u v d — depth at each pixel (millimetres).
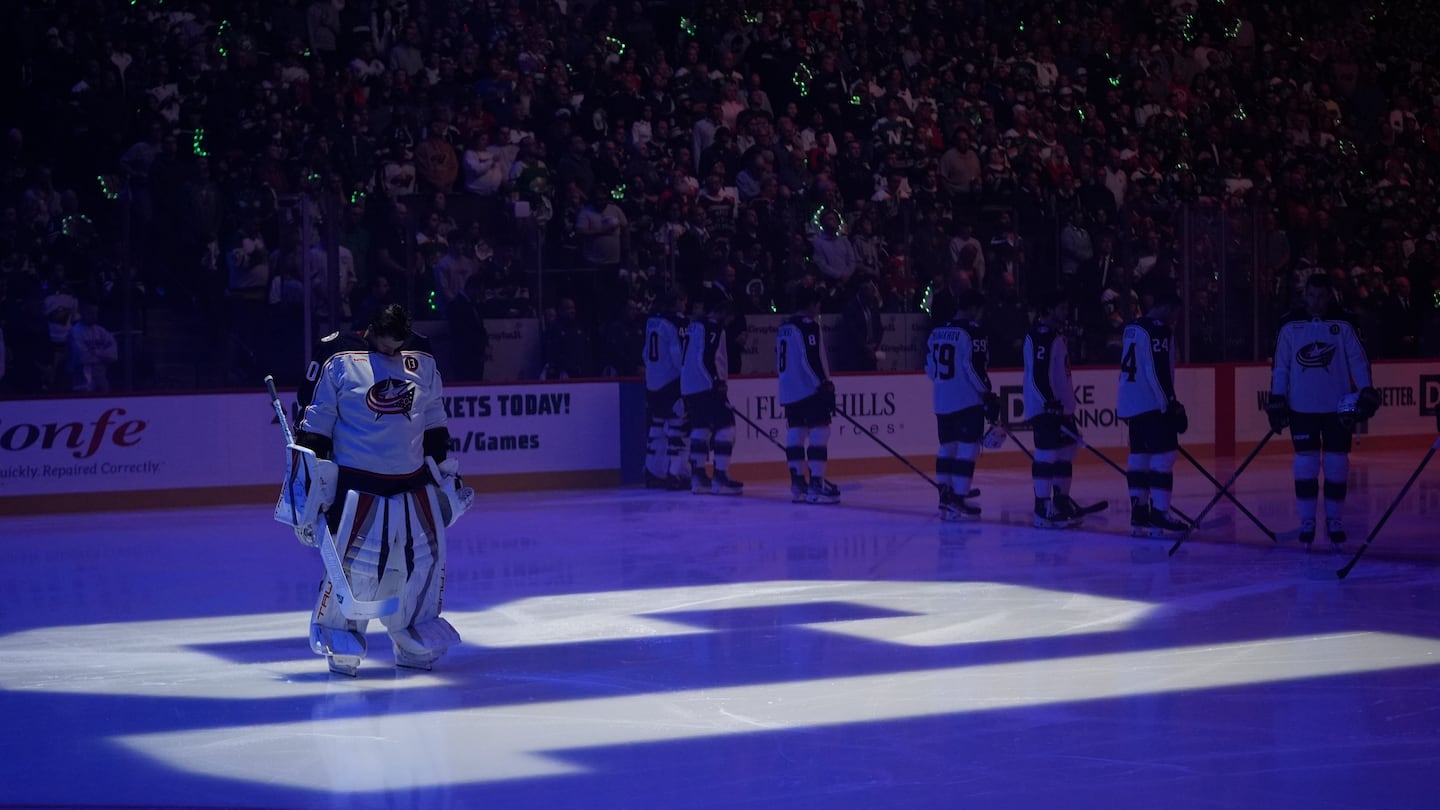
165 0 17766
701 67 19828
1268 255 18953
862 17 21766
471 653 7219
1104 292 17875
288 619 8227
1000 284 17391
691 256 16625
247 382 14539
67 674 6805
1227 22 24531
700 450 15102
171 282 14336
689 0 20906
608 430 15891
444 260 15219
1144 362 11172
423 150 17516
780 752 5312
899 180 19641
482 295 15438
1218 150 23000
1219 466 17109
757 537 11609
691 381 14945
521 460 15453
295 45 17984
